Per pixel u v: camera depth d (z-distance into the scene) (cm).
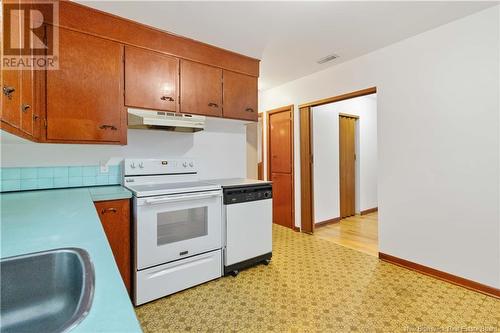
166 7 205
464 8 212
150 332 170
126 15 215
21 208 144
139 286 199
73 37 200
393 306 197
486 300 205
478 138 219
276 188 444
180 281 219
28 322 76
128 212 202
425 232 253
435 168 246
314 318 183
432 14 220
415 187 260
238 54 293
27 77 145
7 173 205
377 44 276
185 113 253
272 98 446
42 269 80
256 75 310
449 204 237
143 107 230
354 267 269
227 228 248
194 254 228
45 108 189
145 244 202
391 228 279
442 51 239
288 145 419
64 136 196
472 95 222
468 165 225
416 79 258
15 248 83
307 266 272
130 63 224
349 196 498
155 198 203
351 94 318
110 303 54
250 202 265
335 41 267
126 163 239
